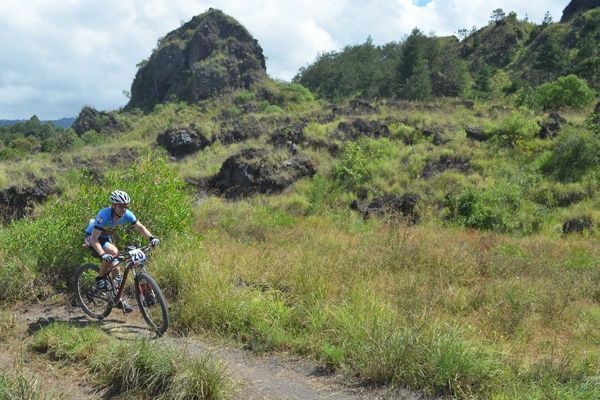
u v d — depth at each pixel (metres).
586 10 91.12
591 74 53.22
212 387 4.29
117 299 6.20
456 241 13.06
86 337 5.44
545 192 20.31
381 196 21.97
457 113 31.94
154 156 9.43
